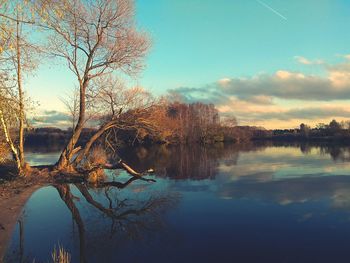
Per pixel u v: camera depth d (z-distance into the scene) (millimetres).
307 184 21922
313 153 49625
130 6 24984
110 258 10211
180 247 11109
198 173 28641
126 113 26688
